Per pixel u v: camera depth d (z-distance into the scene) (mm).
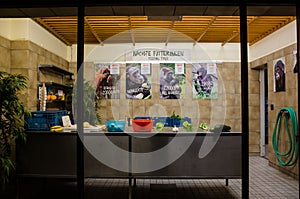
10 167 4066
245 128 3148
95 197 4375
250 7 3307
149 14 3645
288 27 5863
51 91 6320
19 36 5348
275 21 6016
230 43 7992
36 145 4117
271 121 6586
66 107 7008
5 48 5152
